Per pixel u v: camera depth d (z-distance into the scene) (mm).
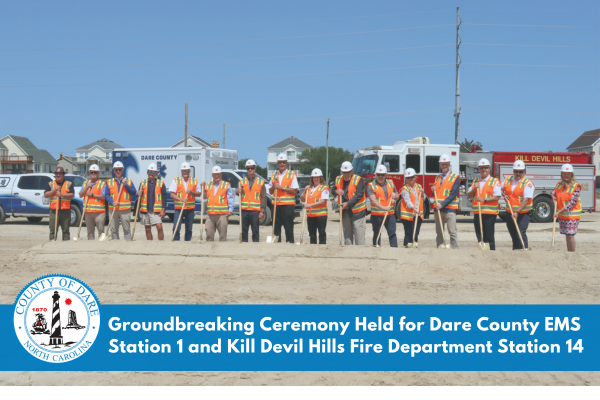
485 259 9273
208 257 9766
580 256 9367
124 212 11500
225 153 19750
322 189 10328
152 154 19344
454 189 10164
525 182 9828
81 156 100625
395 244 10336
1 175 19344
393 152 19688
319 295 7410
